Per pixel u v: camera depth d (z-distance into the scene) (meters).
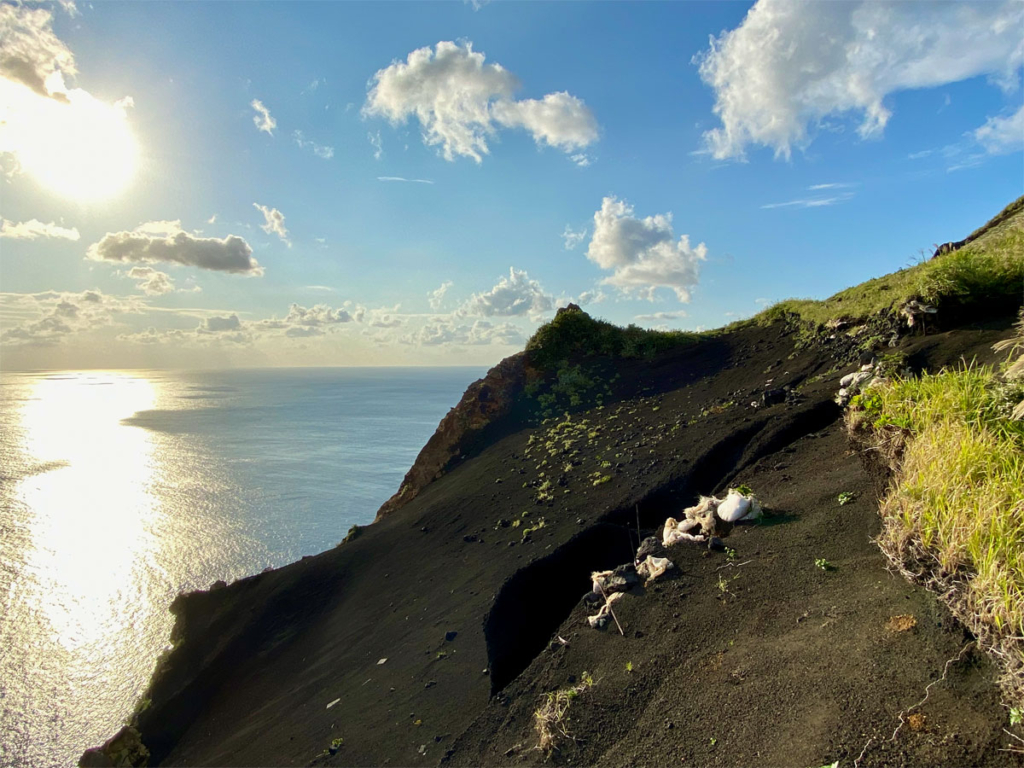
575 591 6.33
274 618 10.98
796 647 3.31
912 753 2.36
